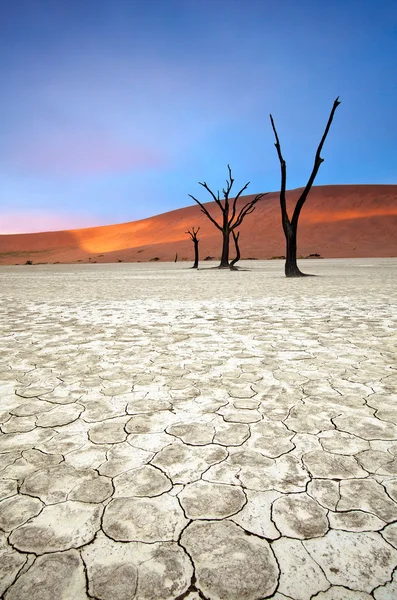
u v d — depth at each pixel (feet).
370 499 4.78
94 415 7.43
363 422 6.97
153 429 6.81
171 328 16.56
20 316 20.66
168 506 4.70
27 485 5.17
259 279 52.26
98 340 14.20
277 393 8.48
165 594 3.51
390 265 89.86
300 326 16.63
